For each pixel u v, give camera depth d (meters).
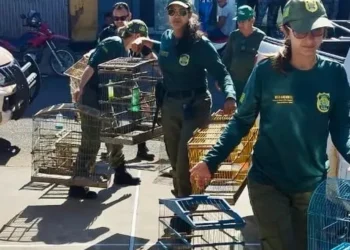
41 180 6.50
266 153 3.71
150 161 7.95
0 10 16.33
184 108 5.41
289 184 3.67
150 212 6.26
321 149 3.67
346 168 4.56
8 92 8.04
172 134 5.62
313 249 3.54
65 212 6.24
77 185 6.47
